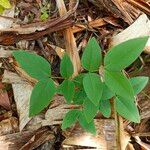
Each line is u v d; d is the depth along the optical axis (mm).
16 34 301
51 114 297
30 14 323
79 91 272
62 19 301
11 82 308
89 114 258
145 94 297
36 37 306
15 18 320
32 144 295
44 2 327
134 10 320
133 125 299
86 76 251
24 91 304
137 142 295
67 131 294
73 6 313
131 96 240
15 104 309
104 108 266
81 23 320
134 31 303
